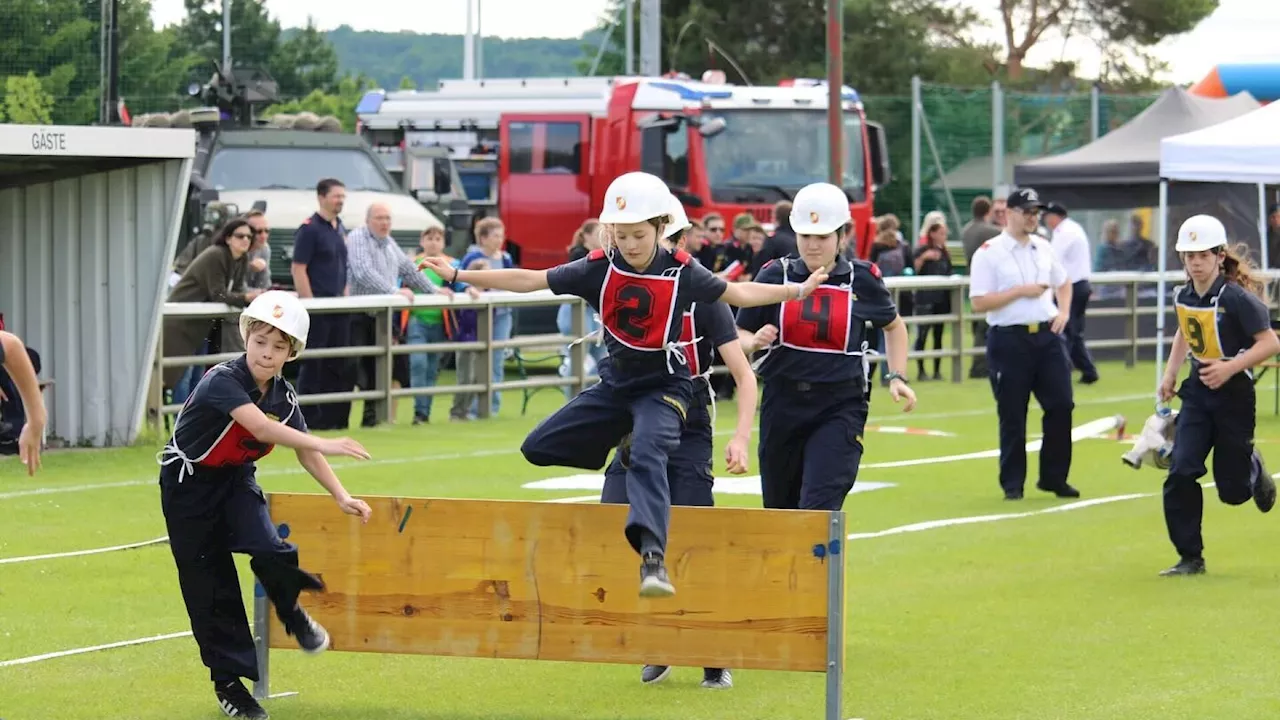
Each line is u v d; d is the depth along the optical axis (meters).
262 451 9.69
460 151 40.34
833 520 9.57
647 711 10.34
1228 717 10.13
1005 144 56.50
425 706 10.42
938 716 10.19
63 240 21.67
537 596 10.07
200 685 10.75
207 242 26.45
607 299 9.66
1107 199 36.94
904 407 11.95
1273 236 37.34
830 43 29.83
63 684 10.73
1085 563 15.09
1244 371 14.02
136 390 21.86
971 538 16.31
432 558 10.20
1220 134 22.98
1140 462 15.41
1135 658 11.60
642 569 9.27
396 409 26.16
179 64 47.62
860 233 38.25
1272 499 14.50
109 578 13.95
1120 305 36.66
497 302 25.47
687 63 75.94
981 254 18.69
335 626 10.34
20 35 35.81
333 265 23.80
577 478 19.73
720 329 10.03
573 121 39.03
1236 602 13.37
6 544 15.27
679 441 9.74
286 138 33.50
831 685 9.63
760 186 37.56
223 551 9.84
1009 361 18.64
